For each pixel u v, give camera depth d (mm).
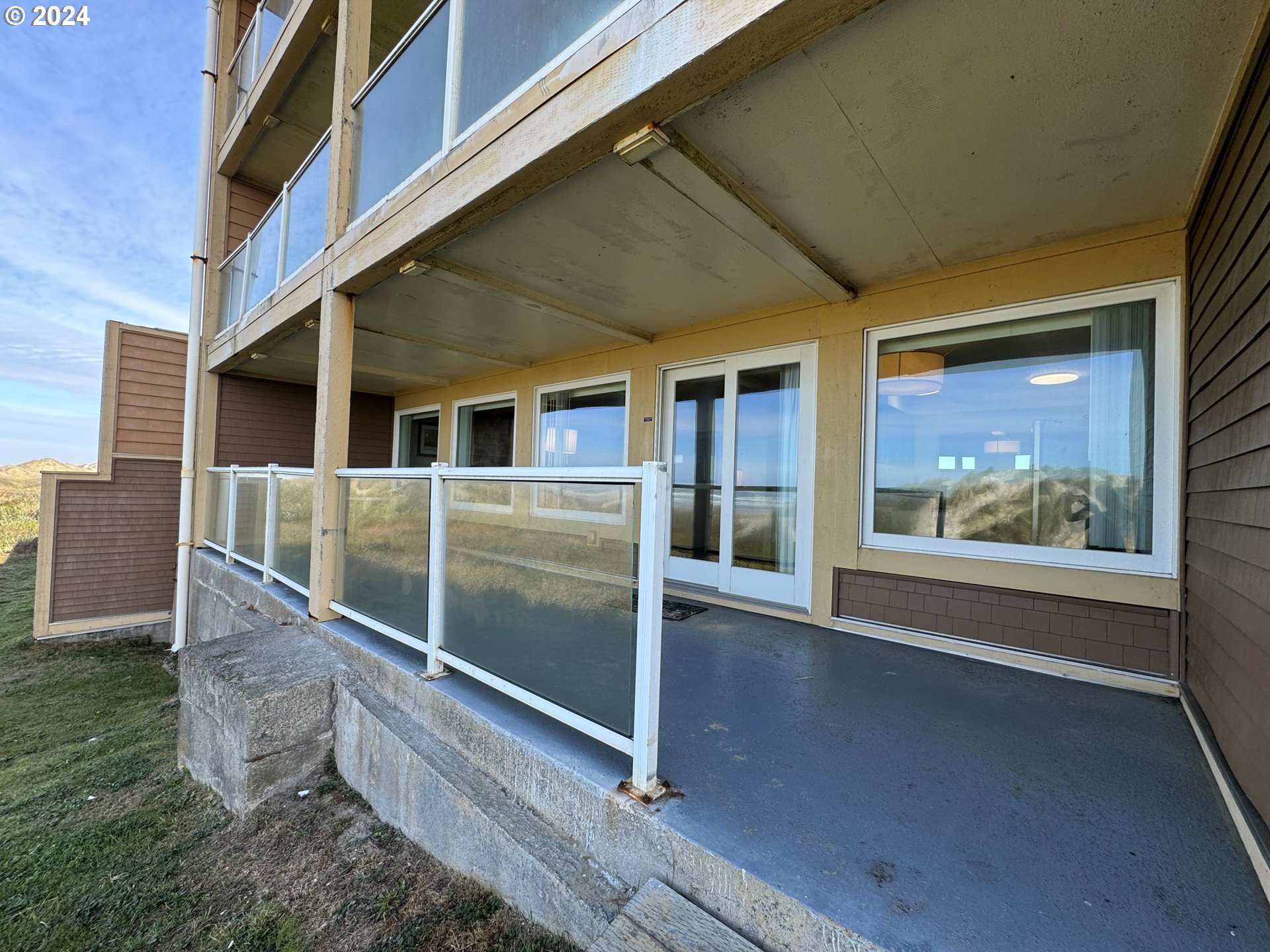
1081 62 1615
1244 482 1628
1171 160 2088
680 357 4637
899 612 3365
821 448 3711
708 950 1356
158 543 7840
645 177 2334
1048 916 1263
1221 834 1565
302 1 5555
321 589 3777
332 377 3885
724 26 1590
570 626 1995
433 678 2707
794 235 2812
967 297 3131
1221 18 1427
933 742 2104
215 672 3189
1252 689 1525
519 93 2344
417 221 2979
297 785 3027
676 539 4785
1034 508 2971
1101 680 2697
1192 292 2414
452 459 7496
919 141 2029
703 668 2906
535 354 5828
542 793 1974
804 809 1664
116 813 3184
